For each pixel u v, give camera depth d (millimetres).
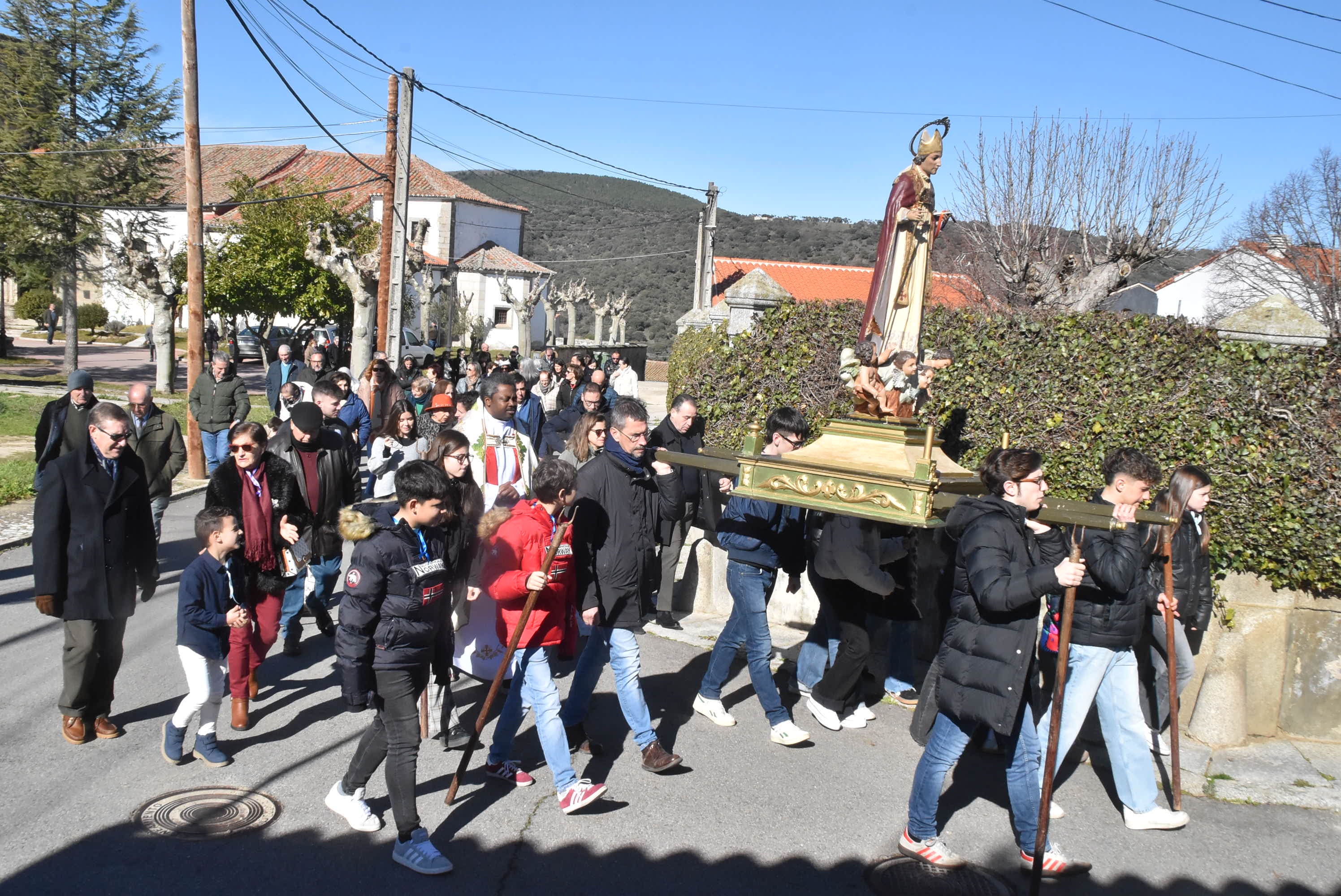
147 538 5191
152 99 26828
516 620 4605
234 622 4770
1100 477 6523
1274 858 4496
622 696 4992
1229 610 5840
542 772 5000
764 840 4410
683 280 78875
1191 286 32500
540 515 4676
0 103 25375
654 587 7352
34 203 23625
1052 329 6883
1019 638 4020
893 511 4672
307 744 5160
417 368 16125
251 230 32281
